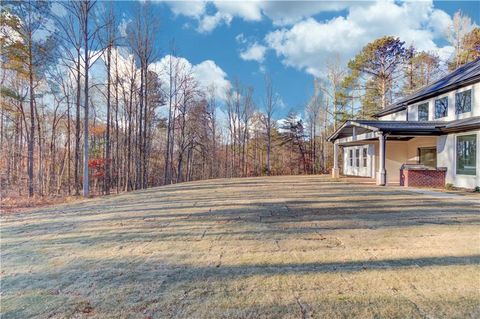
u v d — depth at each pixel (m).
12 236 5.40
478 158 10.57
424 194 9.62
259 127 35.97
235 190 11.87
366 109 27.36
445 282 3.01
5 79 17.14
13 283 3.22
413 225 5.43
